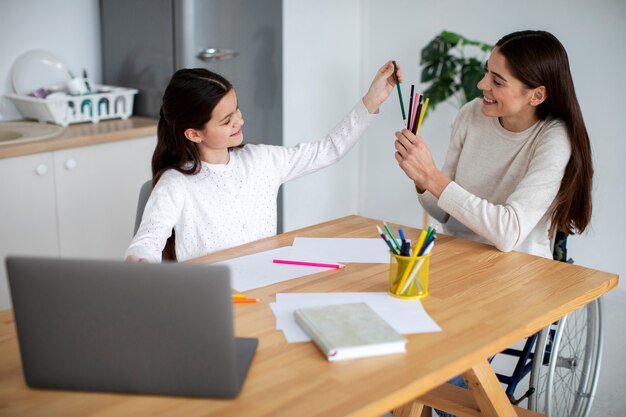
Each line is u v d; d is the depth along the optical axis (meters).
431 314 1.48
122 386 1.19
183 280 1.13
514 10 3.44
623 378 2.69
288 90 3.79
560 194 1.96
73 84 3.09
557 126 1.97
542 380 2.61
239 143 1.94
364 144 4.21
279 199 3.78
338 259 1.79
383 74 2.08
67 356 1.19
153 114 3.27
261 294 1.57
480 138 2.13
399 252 1.55
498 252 1.88
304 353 1.31
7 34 3.08
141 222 1.85
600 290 1.66
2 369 1.28
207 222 1.96
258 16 3.29
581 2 3.22
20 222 2.72
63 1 3.24
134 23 3.23
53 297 1.17
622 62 3.15
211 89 1.84
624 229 3.28
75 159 2.84
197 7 3.06
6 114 3.14
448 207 1.92
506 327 1.43
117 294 1.15
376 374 1.24
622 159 3.23
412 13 3.82
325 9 3.86
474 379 1.54
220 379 1.16
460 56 3.67
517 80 1.92
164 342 1.16
